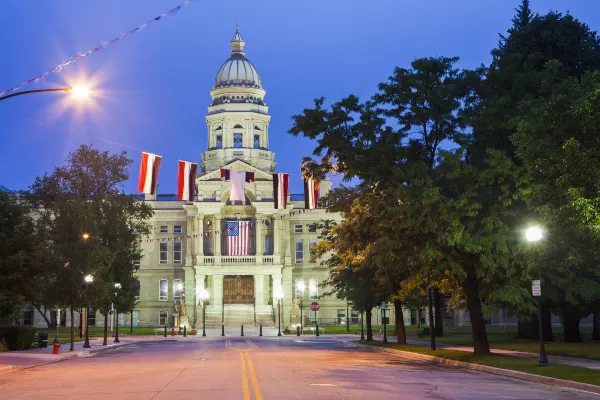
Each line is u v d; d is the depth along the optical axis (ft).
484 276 116.47
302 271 391.86
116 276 219.20
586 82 87.66
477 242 108.27
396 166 124.57
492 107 117.91
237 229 350.43
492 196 113.60
